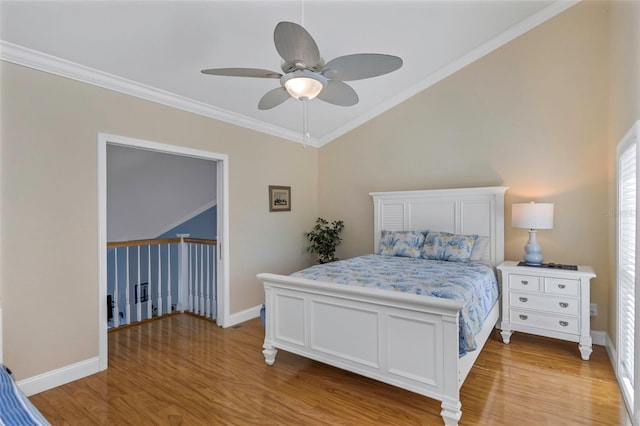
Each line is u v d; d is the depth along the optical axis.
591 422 1.96
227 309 3.73
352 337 2.30
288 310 2.64
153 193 5.17
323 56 3.22
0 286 2.19
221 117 3.67
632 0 2.21
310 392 2.32
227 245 3.74
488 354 2.93
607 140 3.10
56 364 2.42
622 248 2.42
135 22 2.28
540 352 2.97
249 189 4.04
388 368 2.14
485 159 3.77
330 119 4.58
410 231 4.03
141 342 3.25
